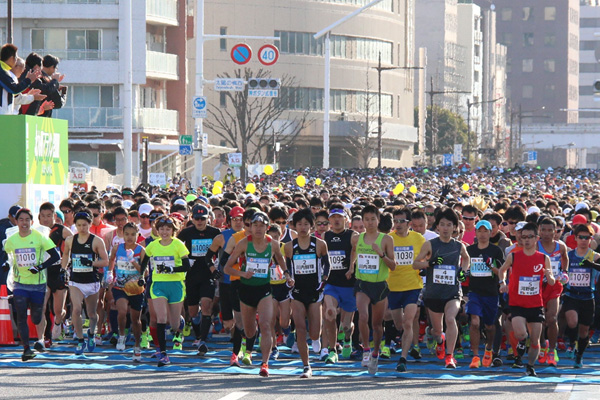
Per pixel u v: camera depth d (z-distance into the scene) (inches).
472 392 1106.7
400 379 1199.6
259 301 1212.5
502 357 1401.3
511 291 1230.9
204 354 1375.5
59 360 1325.0
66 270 1386.6
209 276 1395.2
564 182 4854.8
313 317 1230.9
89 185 3592.5
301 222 1217.4
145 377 1193.4
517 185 4608.8
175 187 3186.5
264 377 1203.2
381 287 1232.8
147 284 1341.0
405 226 1264.8
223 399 1048.8
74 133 5310.0
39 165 1576.0
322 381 1177.4
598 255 1317.7
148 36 5639.8
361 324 1234.0
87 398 1052.5
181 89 5836.6
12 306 1451.8
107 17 5285.4
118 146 5236.2
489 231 1284.4
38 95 1584.6
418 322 1371.8
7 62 1502.2
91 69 5329.7
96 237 1354.6
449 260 1256.8
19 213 1312.7
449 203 1919.3
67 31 5339.6
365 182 4121.6
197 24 3316.9
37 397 1056.2
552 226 1296.8
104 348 1440.7
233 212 1379.2
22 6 5236.2
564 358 1412.4
